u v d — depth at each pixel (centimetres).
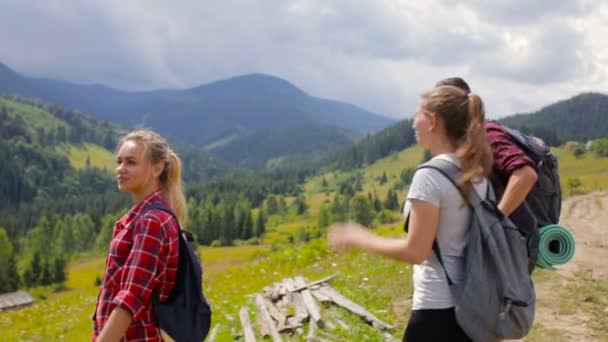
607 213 3256
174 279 365
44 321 1589
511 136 412
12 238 13412
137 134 397
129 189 391
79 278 10100
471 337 333
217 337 897
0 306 6291
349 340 808
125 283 346
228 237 13312
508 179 392
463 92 368
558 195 427
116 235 375
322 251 1850
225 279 1730
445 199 344
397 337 823
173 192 402
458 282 338
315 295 1059
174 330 359
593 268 1373
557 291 1127
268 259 1969
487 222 344
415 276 364
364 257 1579
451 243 346
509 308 335
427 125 369
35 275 9256
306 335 845
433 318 344
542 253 401
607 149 16900
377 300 1066
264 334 866
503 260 338
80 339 1212
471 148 351
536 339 822
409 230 349
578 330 864
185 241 378
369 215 11444
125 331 341
